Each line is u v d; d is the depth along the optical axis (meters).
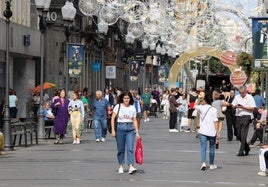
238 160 29.16
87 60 80.56
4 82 55.81
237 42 70.94
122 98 24.02
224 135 46.53
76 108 38.12
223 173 24.45
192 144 37.88
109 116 39.12
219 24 67.88
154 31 64.44
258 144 38.16
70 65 48.12
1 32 51.19
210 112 25.56
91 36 79.38
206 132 25.47
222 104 40.62
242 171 25.19
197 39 70.56
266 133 28.89
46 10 39.62
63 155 30.59
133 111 23.89
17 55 57.78
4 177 22.67
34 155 30.59
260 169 24.47
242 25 68.75
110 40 86.00
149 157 29.92
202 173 24.36
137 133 23.89
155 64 120.12
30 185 20.77
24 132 35.28
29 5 60.47
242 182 22.16
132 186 20.72
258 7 50.78
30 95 60.81
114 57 88.62
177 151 33.19
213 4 63.69
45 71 66.38
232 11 61.59
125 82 106.06
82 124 38.28
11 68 58.38
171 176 23.33
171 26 65.38
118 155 24.09
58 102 37.75
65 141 39.56
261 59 30.06
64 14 46.31
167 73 101.56
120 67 101.88
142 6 55.59
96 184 21.08
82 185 20.81
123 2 52.88
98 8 51.66
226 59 72.25
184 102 52.97
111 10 53.44
